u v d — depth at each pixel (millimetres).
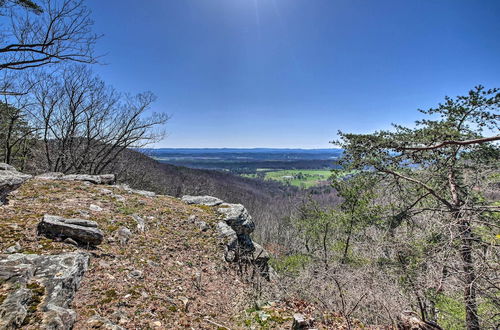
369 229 9500
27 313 2455
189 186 37562
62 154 16250
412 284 5871
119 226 6070
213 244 7473
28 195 6375
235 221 9312
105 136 17984
